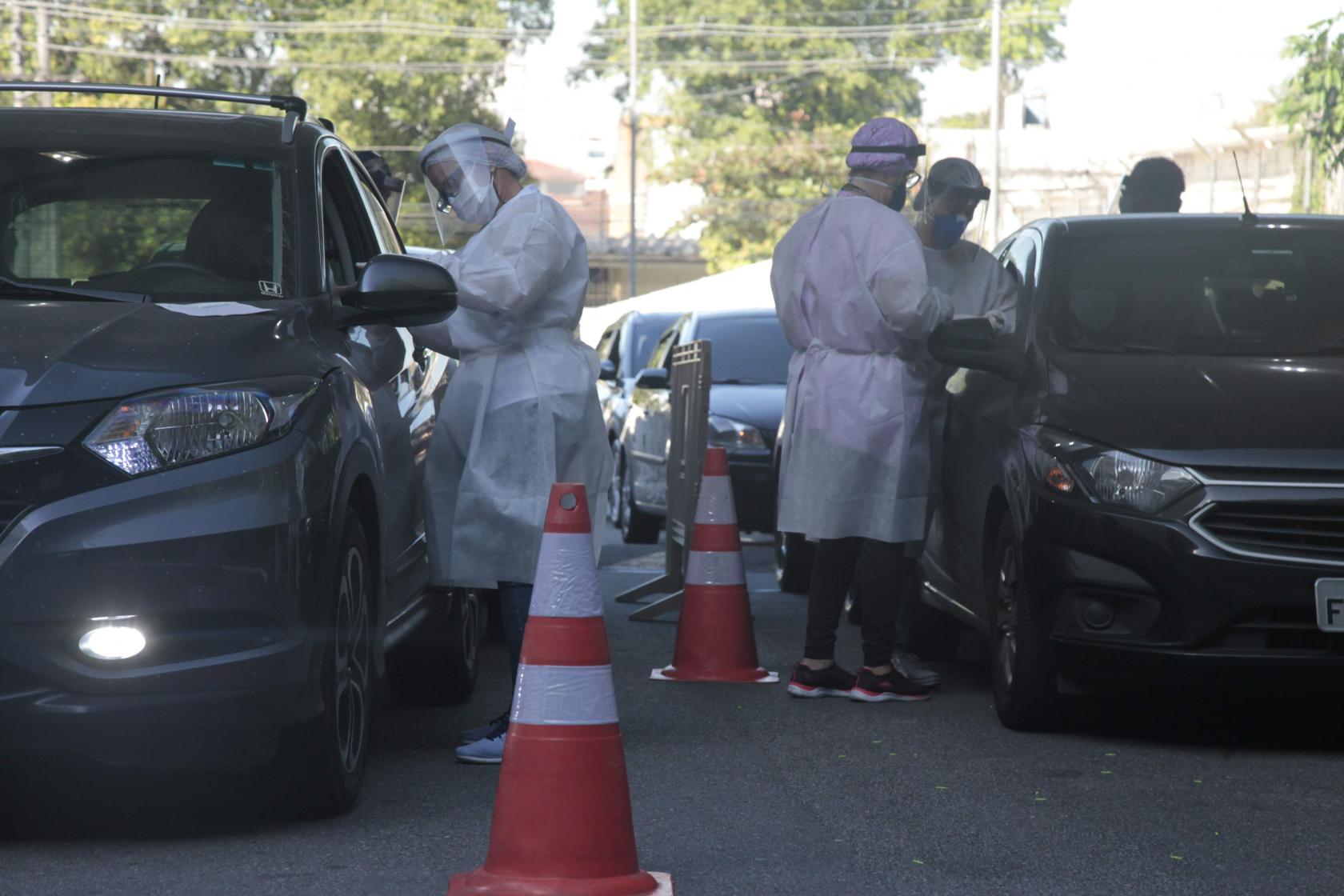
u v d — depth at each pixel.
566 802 5.45
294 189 7.34
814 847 6.25
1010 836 6.41
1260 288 9.16
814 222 9.25
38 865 5.83
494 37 76.06
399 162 74.62
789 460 9.33
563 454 7.82
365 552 6.89
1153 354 8.73
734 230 80.75
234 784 6.86
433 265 7.04
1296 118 25.69
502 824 5.50
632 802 6.95
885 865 6.01
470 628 9.21
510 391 7.77
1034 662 8.16
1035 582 8.04
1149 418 8.05
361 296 6.98
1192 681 7.70
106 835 6.23
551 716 5.48
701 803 6.92
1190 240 9.50
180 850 6.05
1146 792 7.14
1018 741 8.22
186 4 74.81
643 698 9.39
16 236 7.05
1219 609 7.59
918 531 9.25
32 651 5.64
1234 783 7.30
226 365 6.11
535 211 7.66
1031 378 8.77
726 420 16.17
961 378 9.95
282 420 6.08
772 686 9.83
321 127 8.07
